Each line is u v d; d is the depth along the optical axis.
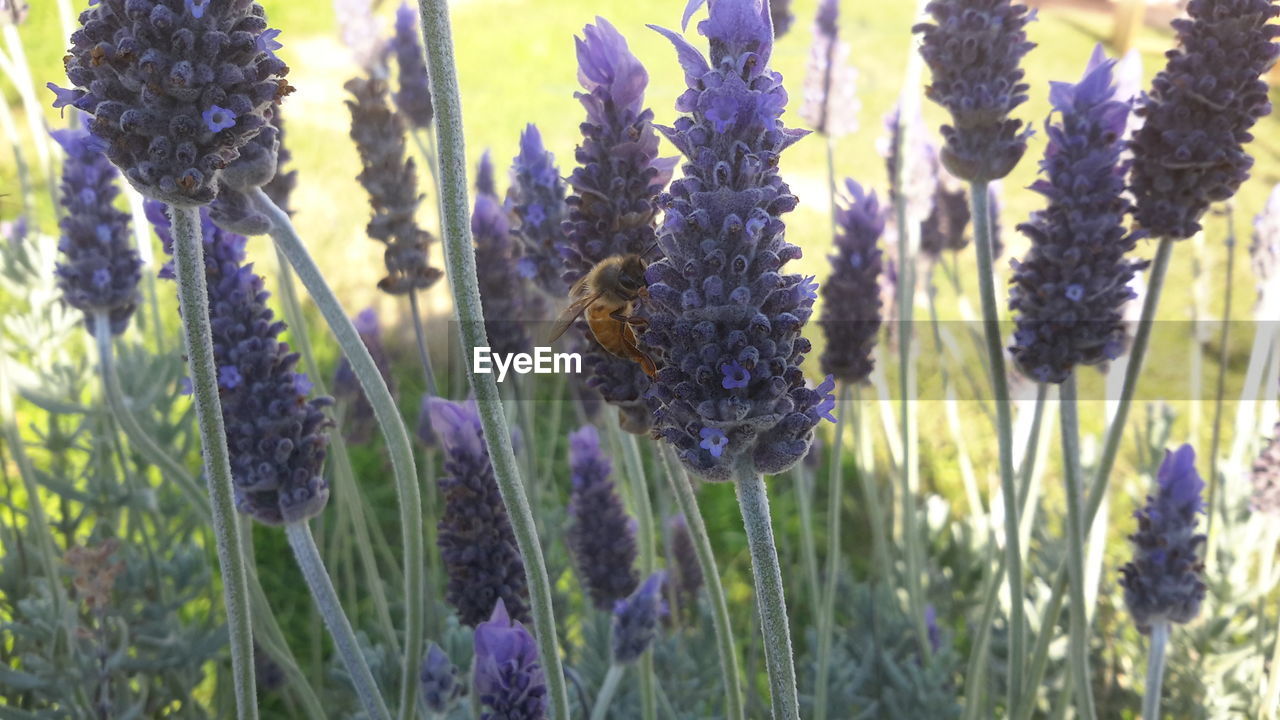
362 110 0.21
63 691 0.20
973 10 0.16
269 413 0.15
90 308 0.18
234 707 0.24
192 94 0.11
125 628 0.21
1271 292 0.25
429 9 0.11
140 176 0.11
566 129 0.62
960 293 0.29
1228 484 0.27
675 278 0.10
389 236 0.22
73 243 0.18
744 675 0.29
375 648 0.24
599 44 0.14
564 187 0.19
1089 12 0.80
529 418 0.27
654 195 0.14
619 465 0.26
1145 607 0.18
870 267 0.22
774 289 0.10
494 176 0.28
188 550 0.24
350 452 0.40
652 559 0.19
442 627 0.25
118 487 0.23
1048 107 0.61
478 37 0.84
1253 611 0.29
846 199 0.22
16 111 0.59
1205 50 0.16
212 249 0.15
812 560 0.26
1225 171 0.16
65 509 0.25
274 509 0.15
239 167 0.13
